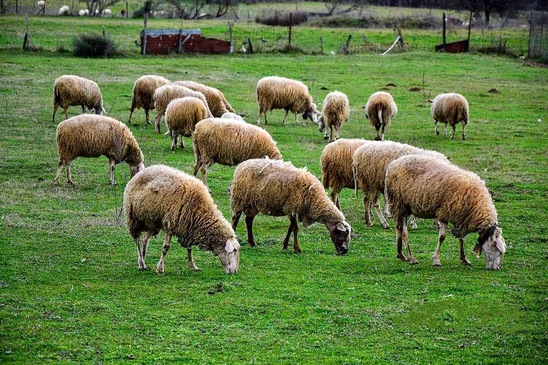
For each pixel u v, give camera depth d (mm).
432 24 73062
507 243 17094
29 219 17578
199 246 13906
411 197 14672
